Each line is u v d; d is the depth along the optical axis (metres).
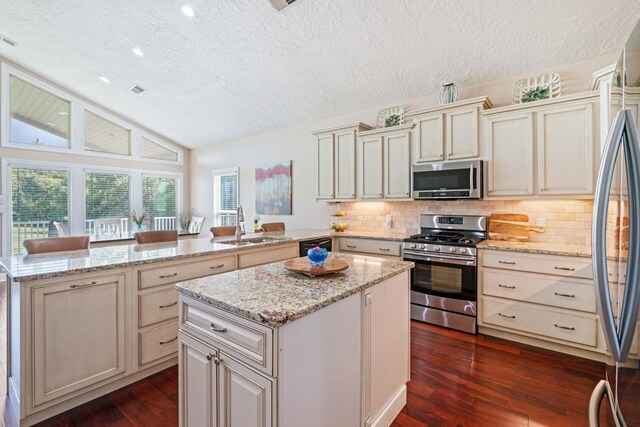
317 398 1.24
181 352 1.43
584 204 2.86
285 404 1.09
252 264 2.89
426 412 1.81
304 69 3.70
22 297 1.65
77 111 5.75
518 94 3.13
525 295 2.65
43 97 5.43
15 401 1.78
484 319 2.87
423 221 3.73
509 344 2.71
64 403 1.83
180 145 7.18
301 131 5.09
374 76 3.59
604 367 2.30
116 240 4.75
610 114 1.36
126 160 6.37
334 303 1.31
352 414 1.44
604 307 1.10
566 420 1.73
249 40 3.40
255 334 1.12
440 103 3.43
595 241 1.13
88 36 3.97
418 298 3.27
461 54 3.02
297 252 3.44
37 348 1.70
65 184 5.64
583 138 2.57
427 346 2.67
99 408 1.86
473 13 2.57
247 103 4.74
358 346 1.47
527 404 1.88
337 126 4.25
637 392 1.00
